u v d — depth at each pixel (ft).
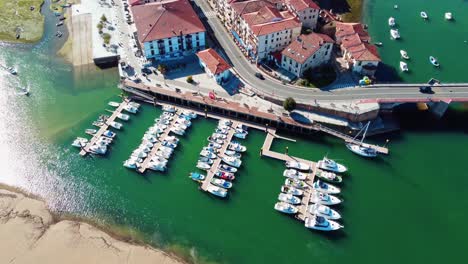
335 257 309.63
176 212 338.95
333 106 398.01
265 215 335.26
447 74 458.91
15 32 543.80
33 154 387.14
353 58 434.71
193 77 451.12
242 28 475.31
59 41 528.63
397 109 421.59
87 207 343.05
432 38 524.52
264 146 388.57
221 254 310.65
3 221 329.52
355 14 568.82
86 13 564.71
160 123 408.26
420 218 332.80
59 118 424.46
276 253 311.68
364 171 368.07
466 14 574.15
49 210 339.98
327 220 326.03
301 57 421.59
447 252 311.68
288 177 359.87
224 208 341.62
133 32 523.29
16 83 467.93
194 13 491.72
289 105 389.19
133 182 362.12
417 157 378.94
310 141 395.55
